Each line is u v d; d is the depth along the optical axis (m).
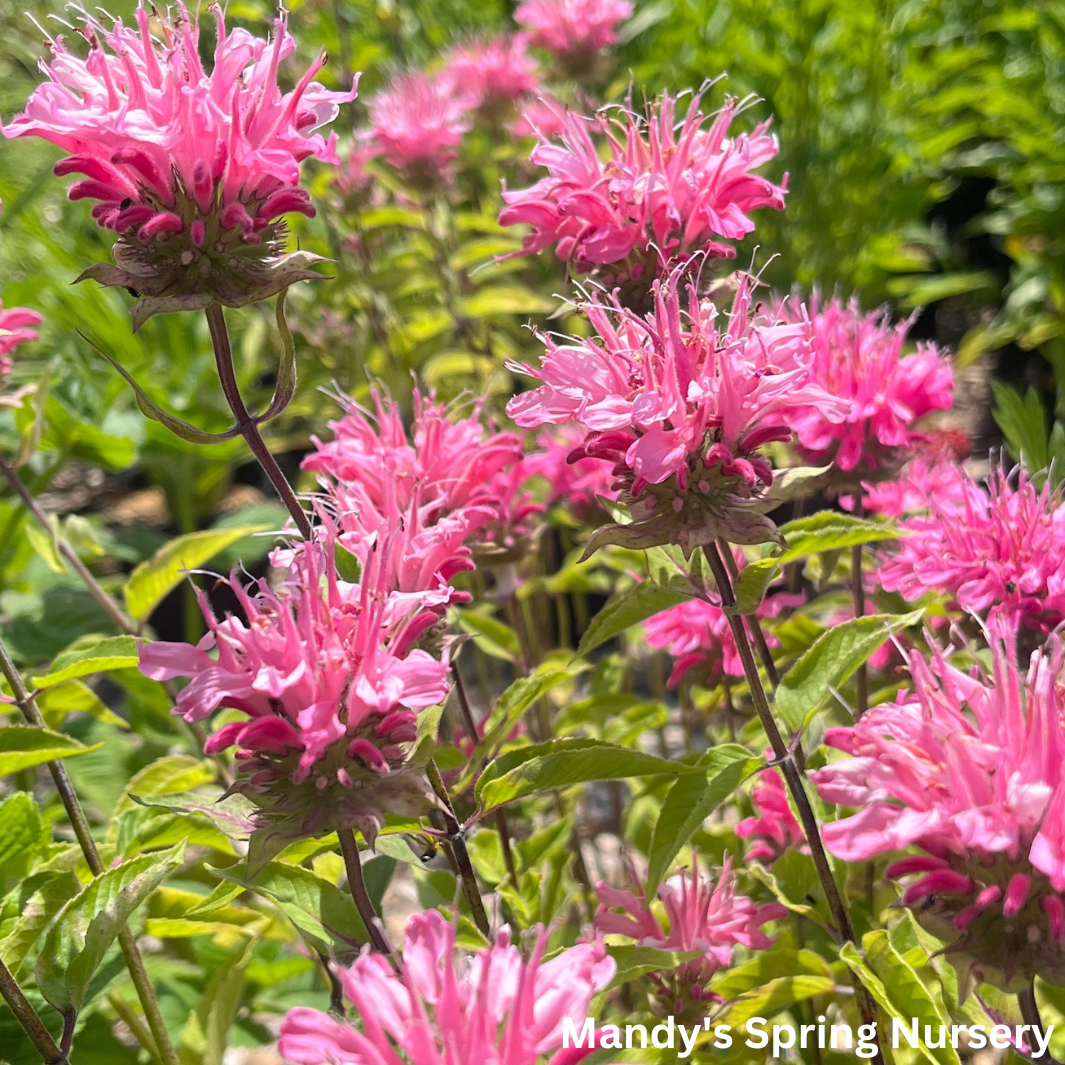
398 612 0.48
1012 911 0.45
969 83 1.38
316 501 0.52
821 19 1.33
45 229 1.20
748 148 0.56
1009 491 0.55
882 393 0.58
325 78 0.90
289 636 0.48
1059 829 0.45
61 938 0.51
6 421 0.90
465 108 0.90
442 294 0.86
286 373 0.52
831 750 0.55
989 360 1.40
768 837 0.59
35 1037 0.50
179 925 0.58
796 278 1.20
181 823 0.57
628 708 0.64
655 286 0.51
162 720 0.75
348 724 0.48
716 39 1.30
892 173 1.31
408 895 0.77
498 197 0.95
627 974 0.50
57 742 0.54
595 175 0.56
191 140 0.50
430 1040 0.44
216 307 0.52
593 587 0.72
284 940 0.61
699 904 0.55
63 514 1.33
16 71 1.16
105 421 0.99
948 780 0.46
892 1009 0.49
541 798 0.68
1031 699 0.46
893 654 0.61
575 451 0.51
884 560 0.62
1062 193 1.20
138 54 0.51
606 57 0.96
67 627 0.80
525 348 0.89
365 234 0.95
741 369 0.50
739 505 0.50
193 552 0.64
